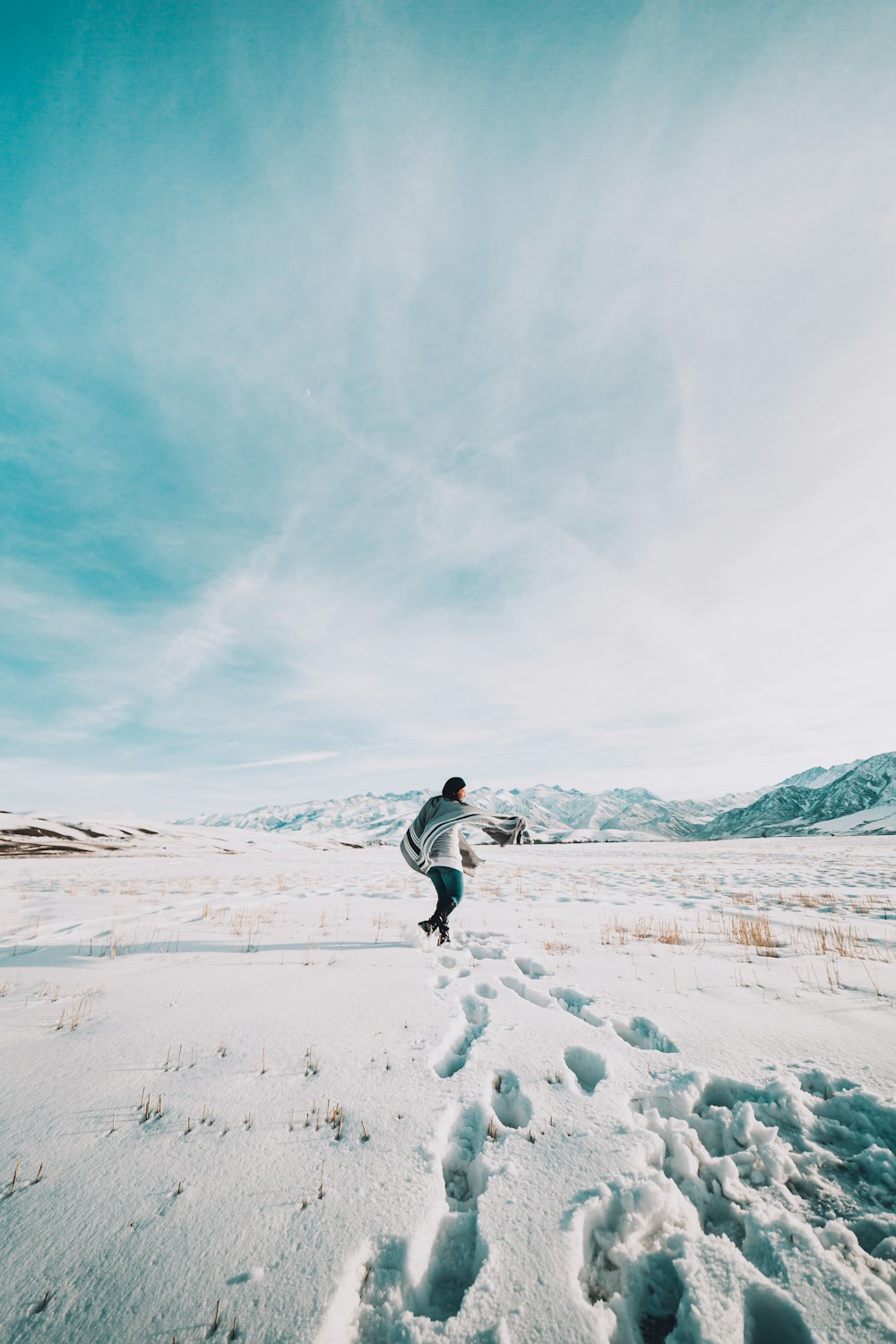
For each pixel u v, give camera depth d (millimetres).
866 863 17859
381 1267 1553
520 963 4574
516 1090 2445
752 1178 1892
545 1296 1432
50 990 3861
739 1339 1318
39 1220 1703
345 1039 2975
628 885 11969
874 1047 2682
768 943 5242
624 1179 1815
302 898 9734
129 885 12641
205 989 3846
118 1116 2270
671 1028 3002
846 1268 1480
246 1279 1488
